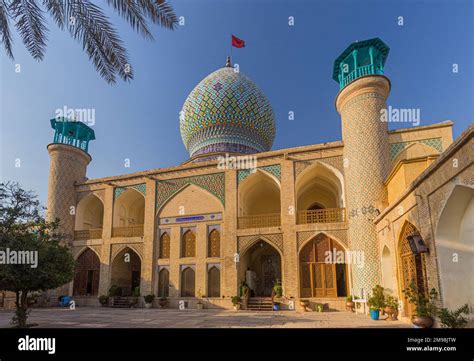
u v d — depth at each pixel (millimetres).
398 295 10062
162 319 10547
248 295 14852
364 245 12781
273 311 13477
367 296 12305
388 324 9078
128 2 6352
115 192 18219
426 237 7699
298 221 14836
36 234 8938
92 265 17906
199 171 16750
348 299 13086
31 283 8297
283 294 14031
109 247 17500
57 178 18656
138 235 17312
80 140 20297
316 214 14781
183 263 15891
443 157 6570
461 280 6898
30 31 6797
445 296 6980
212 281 15391
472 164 5754
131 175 17938
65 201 18578
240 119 20875
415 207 8422
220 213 15883
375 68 14734
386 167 13344
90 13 6516
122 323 9516
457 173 6242
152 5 6484
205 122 21094
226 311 13602
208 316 11484
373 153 13438
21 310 8680
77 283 17953
